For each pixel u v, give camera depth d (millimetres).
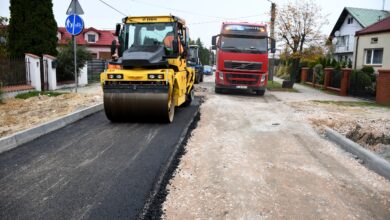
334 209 3992
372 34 23672
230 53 16062
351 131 7742
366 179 4988
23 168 5059
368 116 10430
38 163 5285
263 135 7457
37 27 15773
